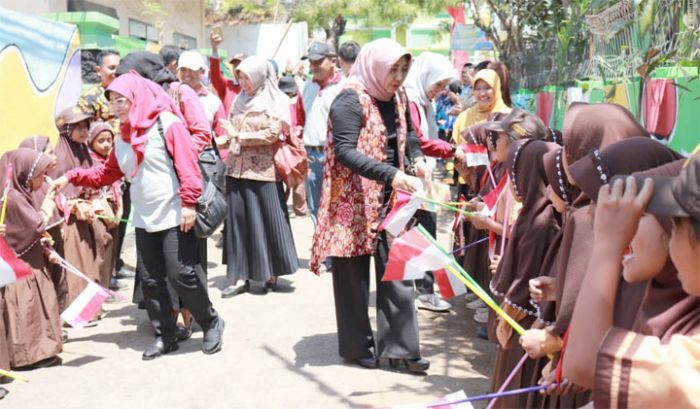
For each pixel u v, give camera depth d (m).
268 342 5.43
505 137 3.88
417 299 6.22
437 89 6.61
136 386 4.61
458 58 20.20
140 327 5.92
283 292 6.90
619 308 1.98
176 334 5.32
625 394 1.58
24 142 5.12
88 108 6.95
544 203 3.21
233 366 4.94
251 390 4.50
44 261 5.04
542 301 3.01
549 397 2.98
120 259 7.55
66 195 5.85
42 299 4.94
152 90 5.03
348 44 7.74
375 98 4.56
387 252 4.60
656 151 2.02
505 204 3.81
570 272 2.53
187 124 5.76
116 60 7.03
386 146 4.58
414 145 4.94
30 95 7.16
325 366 4.89
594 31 5.00
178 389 4.54
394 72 4.45
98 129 6.16
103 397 4.43
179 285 5.03
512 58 10.20
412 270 3.08
